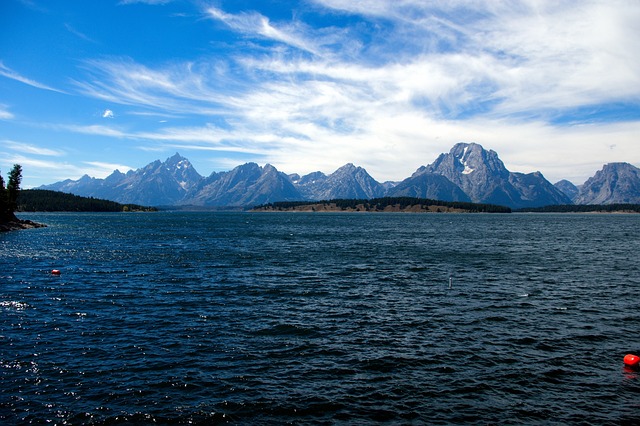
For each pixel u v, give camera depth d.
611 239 113.88
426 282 48.50
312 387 20.69
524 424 17.62
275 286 45.62
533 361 24.30
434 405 19.08
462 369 23.08
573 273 55.31
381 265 61.94
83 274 51.66
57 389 20.05
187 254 74.56
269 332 29.23
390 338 28.16
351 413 18.25
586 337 28.59
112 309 34.91
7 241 95.69
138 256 70.69
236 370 22.62
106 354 24.62
